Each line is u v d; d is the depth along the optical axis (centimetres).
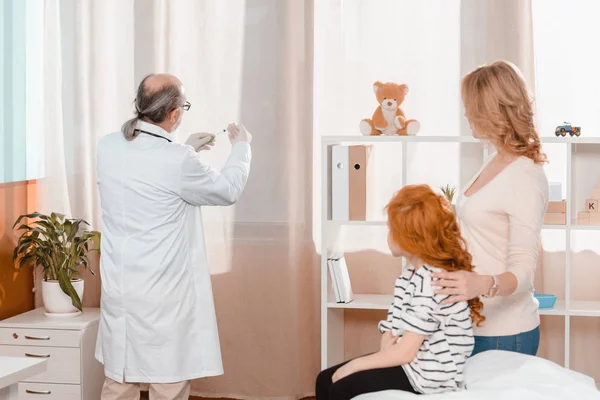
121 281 275
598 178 341
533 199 205
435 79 358
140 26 378
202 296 284
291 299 371
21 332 333
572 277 349
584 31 347
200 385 383
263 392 377
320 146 369
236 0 371
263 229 372
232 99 373
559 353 352
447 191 334
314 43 366
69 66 380
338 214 329
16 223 346
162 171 271
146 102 276
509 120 208
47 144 383
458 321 194
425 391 191
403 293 206
